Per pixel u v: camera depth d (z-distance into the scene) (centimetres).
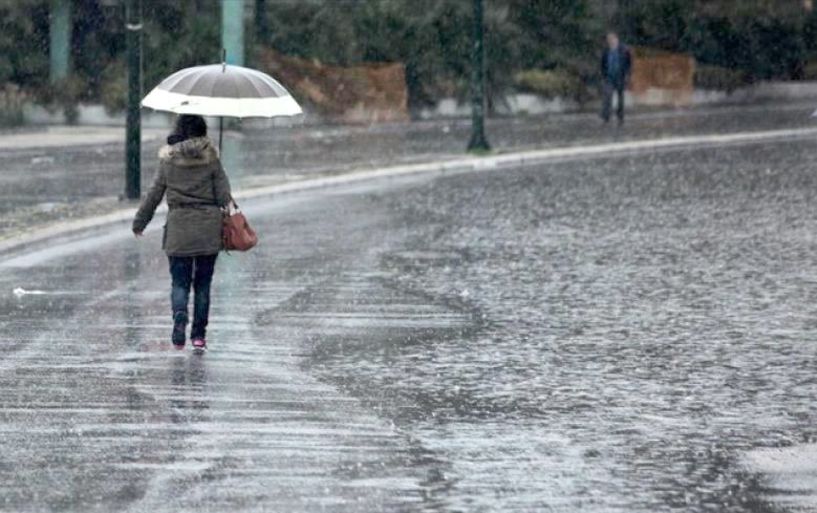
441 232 5838
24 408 2886
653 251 5334
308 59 12131
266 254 5200
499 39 12925
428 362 3394
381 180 7962
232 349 3528
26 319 3897
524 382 3188
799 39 15788
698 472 2478
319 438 2677
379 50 12612
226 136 10494
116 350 3491
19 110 11006
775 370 3338
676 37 15100
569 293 4416
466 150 9325
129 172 6569
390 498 2292
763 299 4322
